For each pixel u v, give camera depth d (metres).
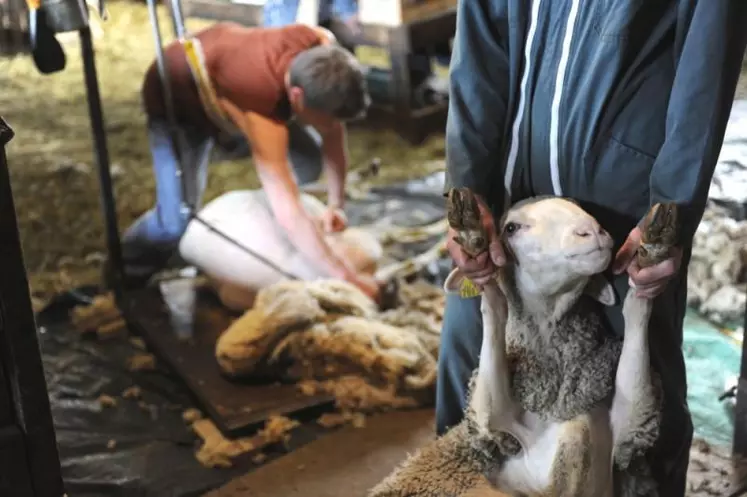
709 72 1.27
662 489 1.64
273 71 2.49
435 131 4.12
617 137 1.40
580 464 1.45
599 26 1.36
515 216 1.38
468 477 1.59
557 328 1.46
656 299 1.46
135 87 4.81
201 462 2.15
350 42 4.02
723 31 1.25
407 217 3.38
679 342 1.55
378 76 4.18
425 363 2.32
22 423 1.68
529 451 1.51
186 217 2.80
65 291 2.92
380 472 2.07
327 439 2.20
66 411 2.36
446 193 1.55
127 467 2.15
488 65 1.50
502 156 1.55
